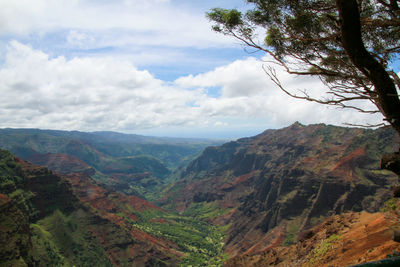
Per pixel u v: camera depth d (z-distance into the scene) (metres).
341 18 6.91
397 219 11.88
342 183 198.50
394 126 7.05
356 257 23.11
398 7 7.86
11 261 115.25
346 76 8.84
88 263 167.50
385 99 7.06
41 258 144.38
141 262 189.75
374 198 179.62
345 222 34.97
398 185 7.49
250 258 67.00
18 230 130.88
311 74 9.16
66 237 177.75
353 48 7.06
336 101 8.52
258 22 9.53
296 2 8.61
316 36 9.13
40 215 184.62
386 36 9.02
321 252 31.89
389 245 19.97
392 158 7.36
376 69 7.00
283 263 43.16
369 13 9.08
